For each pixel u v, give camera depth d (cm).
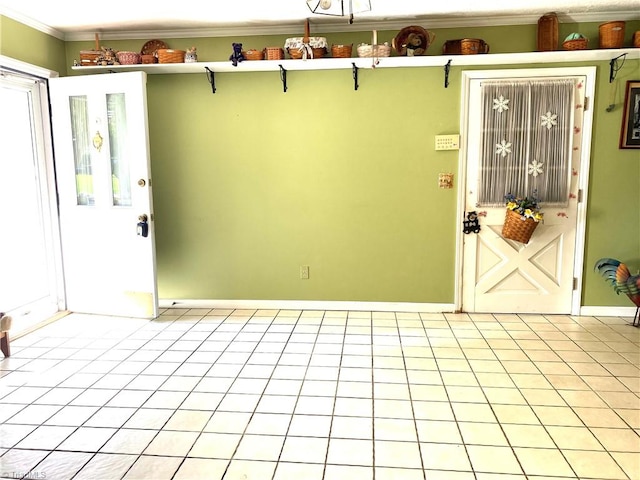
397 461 211
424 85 387
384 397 267
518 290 402
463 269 404
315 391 274
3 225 409
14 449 221
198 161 413
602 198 385
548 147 382
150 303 395
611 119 376
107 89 376
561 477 200
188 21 375
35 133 390
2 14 338
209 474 204
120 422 244
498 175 389
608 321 384
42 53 381
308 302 421
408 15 367
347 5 242
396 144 395
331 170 404
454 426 238
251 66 382
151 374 297
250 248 420
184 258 427
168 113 409
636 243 388
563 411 250
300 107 398
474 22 374
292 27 389
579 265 392
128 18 367
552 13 361
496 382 283
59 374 298
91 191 397
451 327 374
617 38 352
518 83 377
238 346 340
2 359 320
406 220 403
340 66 385
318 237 413
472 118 386
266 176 410
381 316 402
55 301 415
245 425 240
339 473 204
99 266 403
